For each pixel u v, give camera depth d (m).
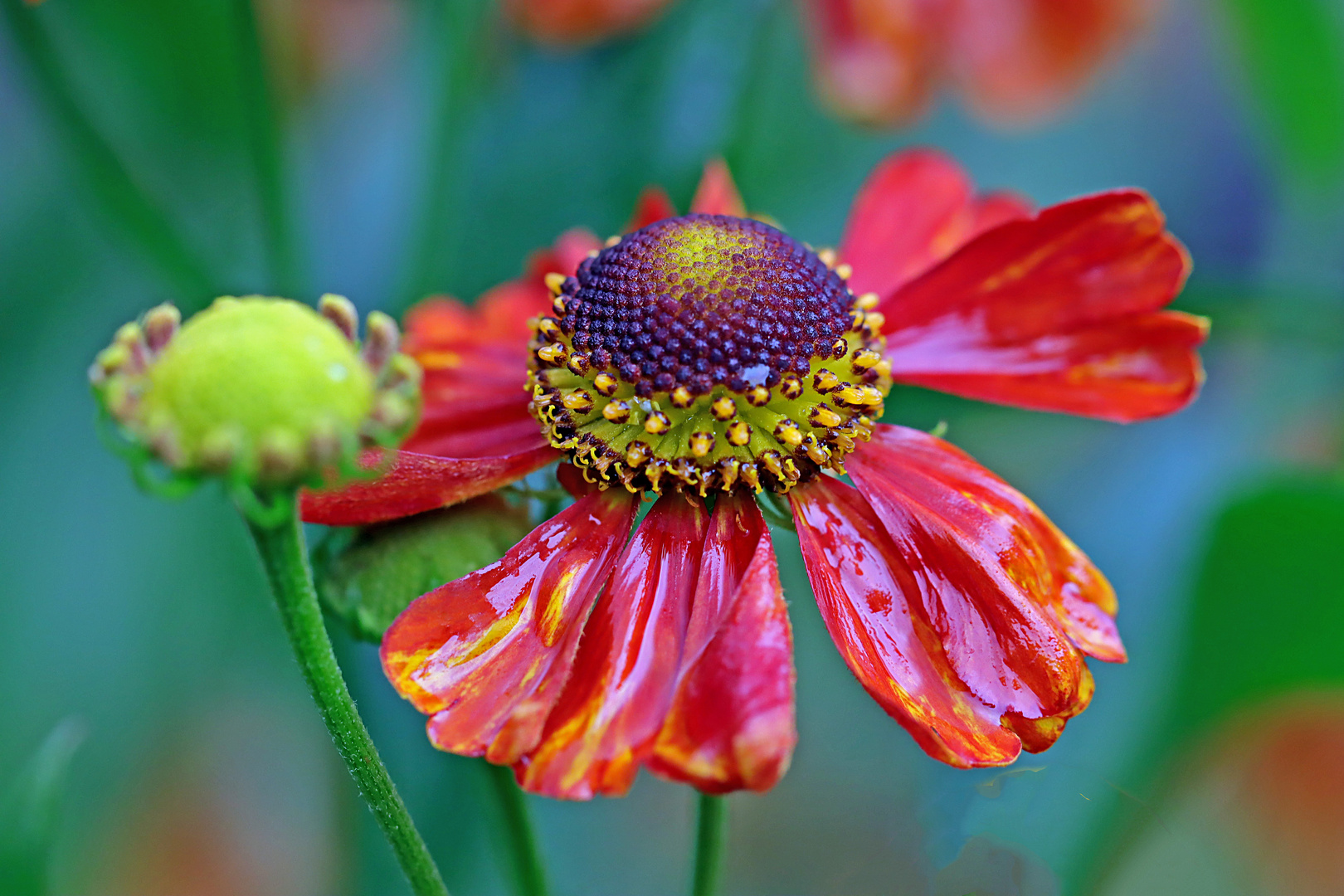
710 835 0.21
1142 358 0.22
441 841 0.24
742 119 0.26
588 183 0.26
